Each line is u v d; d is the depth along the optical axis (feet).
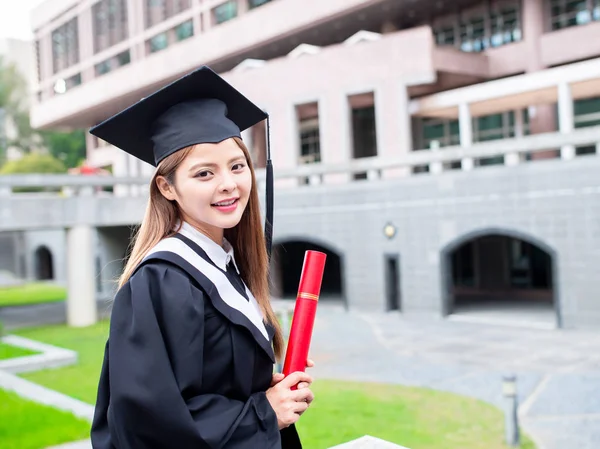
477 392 27.22
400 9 70.54
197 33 92.17
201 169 5.10
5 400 26.35
